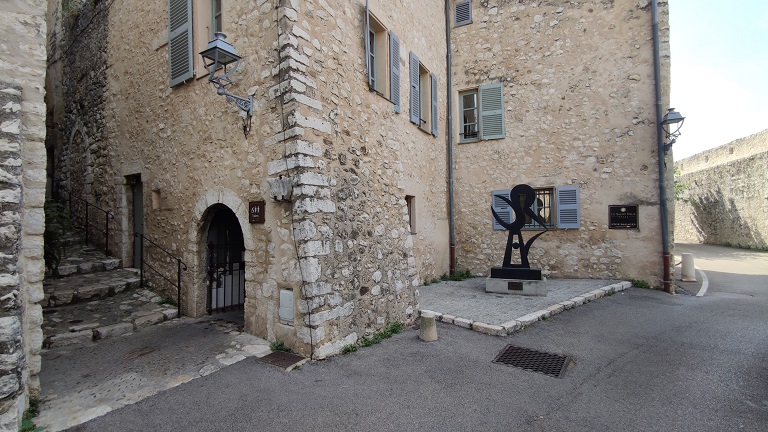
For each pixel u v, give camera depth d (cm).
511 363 383
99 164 728
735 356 399
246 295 450
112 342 424
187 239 523
